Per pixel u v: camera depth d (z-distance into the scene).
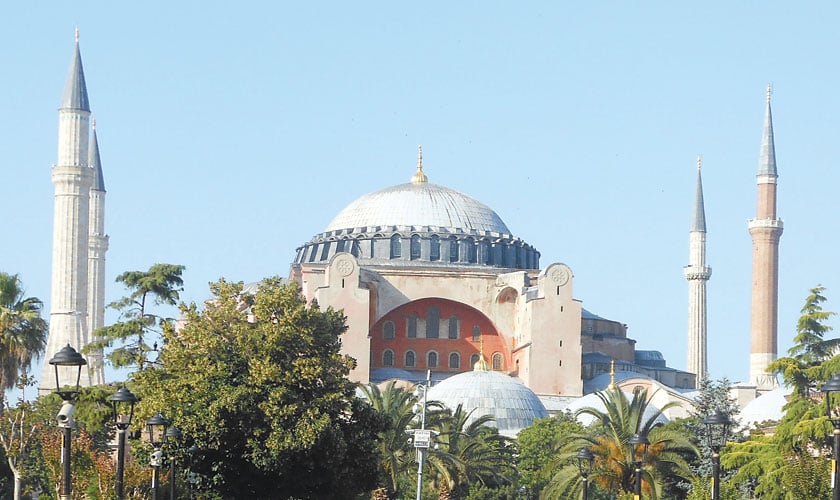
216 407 135.12
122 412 152.50
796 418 168.12
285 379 139.00
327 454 138.25
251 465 139.12
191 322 144.88
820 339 180.75
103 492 134.62
